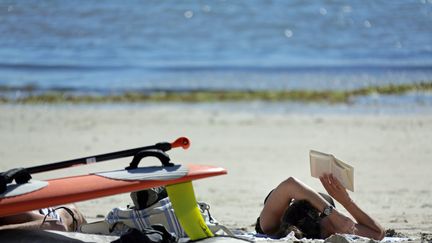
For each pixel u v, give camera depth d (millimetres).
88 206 25422
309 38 98750
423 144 39562
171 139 41344
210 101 55844
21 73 69250
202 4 129375
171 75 68938
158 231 15977
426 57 82312
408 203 26469
